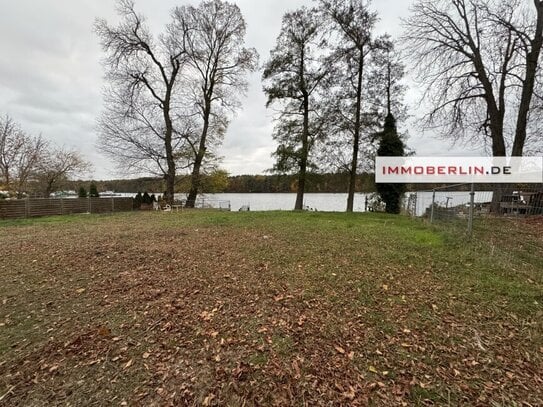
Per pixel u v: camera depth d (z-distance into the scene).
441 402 2.14
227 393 2.29
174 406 2.17
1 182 23.28
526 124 12.70
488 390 2.23
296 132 17.69
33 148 25.19
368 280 4.40
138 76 21.28
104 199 20.86
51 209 17.44
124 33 20.22
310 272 4.82
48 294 4.19
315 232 8.21
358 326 3.18
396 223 10.26
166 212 18.44
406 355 2.68
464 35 13.56
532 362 2.52
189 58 22.33
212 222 11.06
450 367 2.50
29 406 2.19
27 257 6.09
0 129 23.23
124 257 5.91
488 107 13.38
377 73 16.83
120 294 4.14
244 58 22.94
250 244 6.89
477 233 7.04
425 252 5.70
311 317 3.40
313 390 2.29
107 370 2.58
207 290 4.23
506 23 12.10
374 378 2.41
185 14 21.47
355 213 15.44
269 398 2.23
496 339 2.85
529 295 3.67
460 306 3.51
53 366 2.64
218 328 3.21
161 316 3.50
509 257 5.13
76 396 2.28
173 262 5.56
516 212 10.71
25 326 3.34
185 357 2.73
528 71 12.18
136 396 2.27
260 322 3.32
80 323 3.38
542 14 11.73
